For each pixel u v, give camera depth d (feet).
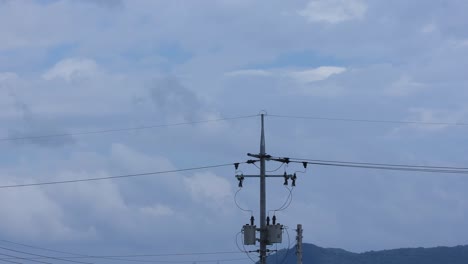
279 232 165.99
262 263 165.89
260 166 166.91
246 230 166.61
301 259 199.11
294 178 168.35
